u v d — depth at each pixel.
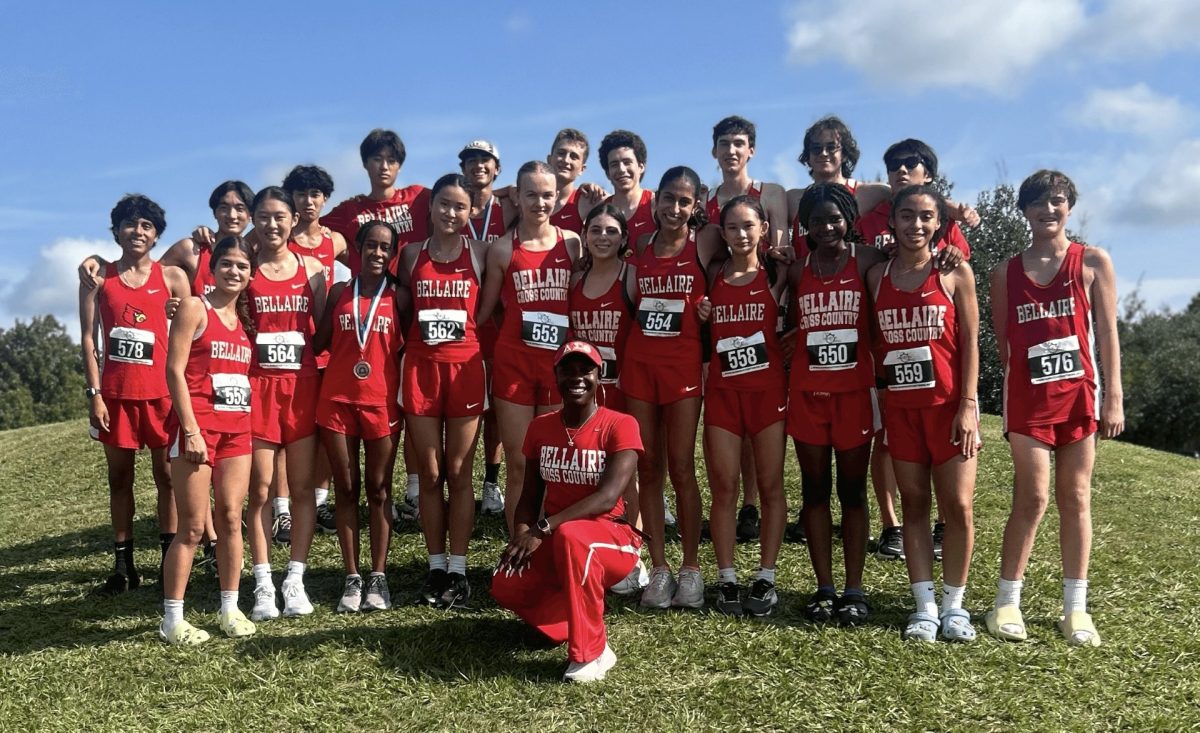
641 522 6.05
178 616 5.22
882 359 5.09
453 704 4.36
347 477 5.54
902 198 4.88
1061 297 4.94
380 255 5.50
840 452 5.12
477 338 5.68
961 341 4.93
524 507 4.92
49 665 4.95
